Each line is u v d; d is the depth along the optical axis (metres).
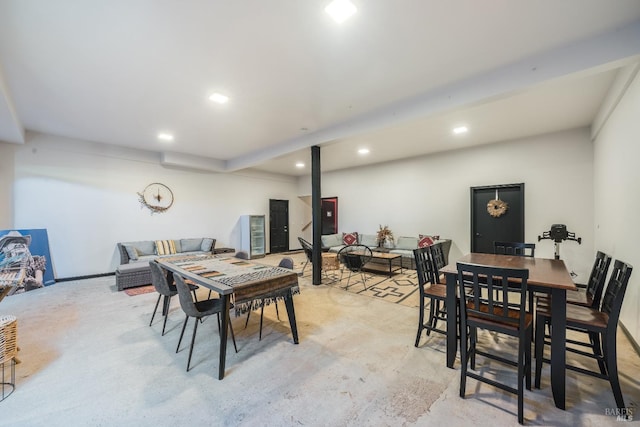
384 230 6.97
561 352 1.73
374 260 6.41
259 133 4.71
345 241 7.32
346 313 3.37
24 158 4.61
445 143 5.37
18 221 4.56
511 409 1.71
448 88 3.02
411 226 6.66
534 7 1.86
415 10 1.88
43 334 2.81
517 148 5.10
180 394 1.87
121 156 5.62
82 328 2.96
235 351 2.44
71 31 2.07
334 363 2.24
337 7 1.84
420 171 6.48
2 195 4.45
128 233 5.74
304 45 2.28
